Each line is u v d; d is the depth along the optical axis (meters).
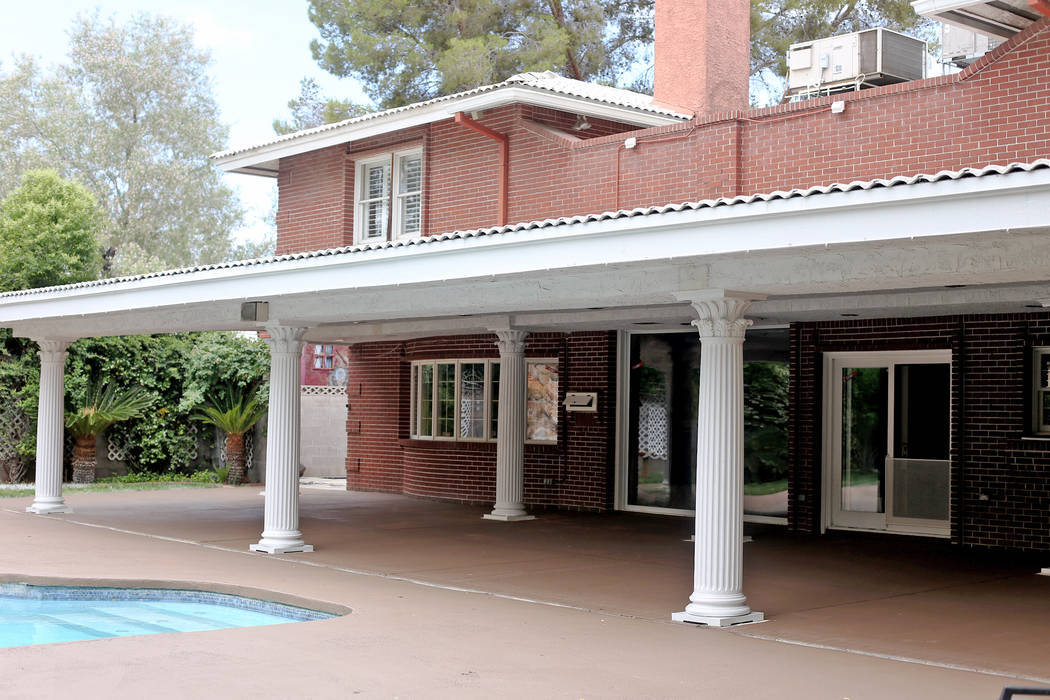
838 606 9.97
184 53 41.88
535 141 16.36
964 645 8.39
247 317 13.38
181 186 39.97
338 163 19.39
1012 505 13.38
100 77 40.34
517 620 9.16
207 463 24.61
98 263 26.86
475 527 15.85
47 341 17.16
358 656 7.71
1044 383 13.32
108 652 7.74
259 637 8.34
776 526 15.80
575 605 9.94
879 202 7.03
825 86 14.50
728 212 7.77
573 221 8.80
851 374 15.13
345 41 30.36
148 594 10.98
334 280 11.05
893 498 14.70
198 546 13.62
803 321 15.14
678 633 8.75
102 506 18.45
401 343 21.08
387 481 21.33
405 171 18.72
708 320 9.24
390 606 9.67
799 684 7.11
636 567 12.19
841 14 28.14
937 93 12.37
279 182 20.62
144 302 13.48
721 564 9.21
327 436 26.19
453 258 9.86
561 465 18.30
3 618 9.94
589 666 7.54
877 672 7.48
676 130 14.65
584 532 15.28
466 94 16.48
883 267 8.05
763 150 13.84
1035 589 10.88
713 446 9.27
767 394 16.12
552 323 15.91
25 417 22.16
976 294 11.06
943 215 6.83
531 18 29.38
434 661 7.60
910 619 9.39
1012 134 11.73
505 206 16.69
